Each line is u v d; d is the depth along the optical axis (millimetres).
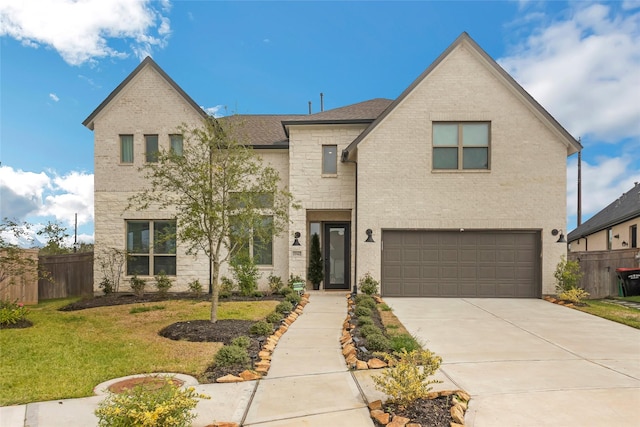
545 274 13609
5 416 4637
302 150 15109
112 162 15078
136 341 7836
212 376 6012
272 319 9383
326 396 5332
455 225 13852
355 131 15070
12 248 10727
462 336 8578
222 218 8758
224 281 14375
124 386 5570
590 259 15828
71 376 5918
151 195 14664
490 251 13906
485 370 6340
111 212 15070
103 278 14953
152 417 3627
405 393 4766
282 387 5652
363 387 5625
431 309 11703
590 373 6215
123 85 15016
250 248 15367
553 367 6512
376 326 9070
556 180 13719
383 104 16828
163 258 15094
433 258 13961
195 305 11805
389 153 14008
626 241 22156
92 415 4676
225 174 8961
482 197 13836
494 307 12070
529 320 10242
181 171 9219
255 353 7062
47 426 4406
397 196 13969
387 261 14008
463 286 13875
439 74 14016
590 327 9500
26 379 5785
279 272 15406
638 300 14688
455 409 4723
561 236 13625
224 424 4496
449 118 13922
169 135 14977
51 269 15422
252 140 16062
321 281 15227
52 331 8773
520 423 4539
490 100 13891
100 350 7230
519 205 13758
